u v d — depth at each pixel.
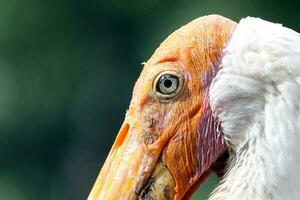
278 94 10.17
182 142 10.81
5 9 43.94
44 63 43.94
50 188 43.91
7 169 43.78
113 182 10.90
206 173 10.90
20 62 43.97
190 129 10.78
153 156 10.86
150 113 10.86
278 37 10.29
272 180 10.10
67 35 44.44
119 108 43.78
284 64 10.17
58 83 43.97
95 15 44.25
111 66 44.25
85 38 44.41
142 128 10.88
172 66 10.80
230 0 34.12
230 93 10.45
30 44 44.09
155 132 10.86
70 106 44.00
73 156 43.75
